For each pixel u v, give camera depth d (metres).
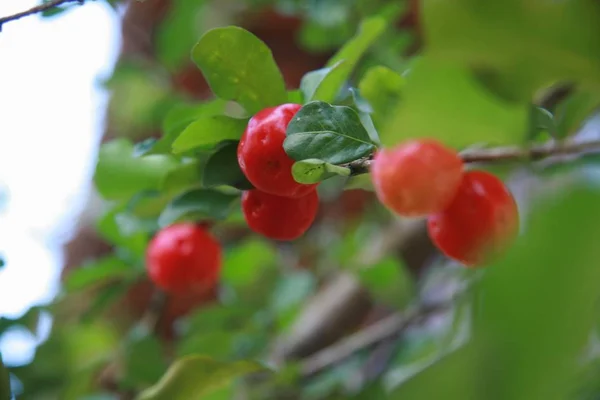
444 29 0.18
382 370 0.40
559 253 0.16
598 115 0.26
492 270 0.17
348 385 0.41
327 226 0.68
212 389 0.27
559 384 0.16
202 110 0.32
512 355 0.17
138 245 0.40
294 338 0.50
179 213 0.27
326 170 0.23
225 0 0.65
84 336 0.44
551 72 0.18
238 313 0.48
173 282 0.32
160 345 0.41
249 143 0.24
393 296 0.45
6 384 0.28
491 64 0.18
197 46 0.25
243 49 0.25
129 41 0.74
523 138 0.19
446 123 0.19
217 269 0.33
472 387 0.17
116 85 0.62
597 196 0.17
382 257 0.48
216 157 0.25
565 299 0.16
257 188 0.24
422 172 0.20
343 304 0.51
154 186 0.32
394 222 0.54
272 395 0.41
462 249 0.23
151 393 0.27
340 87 0.26
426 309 0.41
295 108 0.24
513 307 0.17
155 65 0.67
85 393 0.44
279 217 0.25
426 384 0.18
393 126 0.19
